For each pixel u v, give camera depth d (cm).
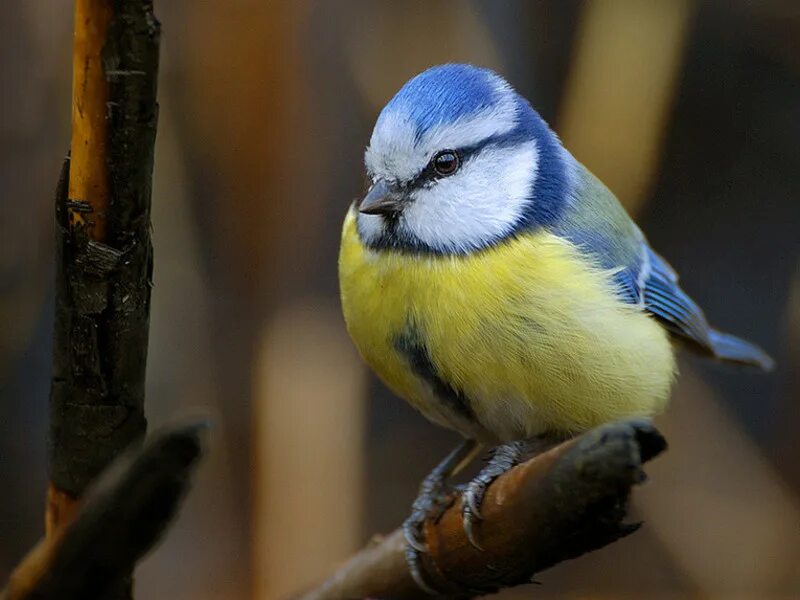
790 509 211
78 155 192
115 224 192
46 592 192
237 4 207
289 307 207
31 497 210
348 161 208
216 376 209
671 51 209
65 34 208
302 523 207
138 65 192
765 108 214
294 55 207
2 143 208
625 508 192
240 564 209
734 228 215
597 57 209
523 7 211
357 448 207
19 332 209
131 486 191
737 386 214
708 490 211
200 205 208
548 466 193
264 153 207
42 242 209
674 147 214
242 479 209
